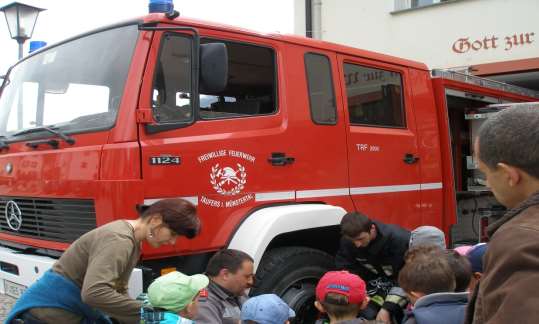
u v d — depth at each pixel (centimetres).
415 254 291
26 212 376
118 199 305
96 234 260
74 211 333
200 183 340
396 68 498
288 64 404
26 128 401
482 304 139
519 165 146
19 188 378
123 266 251
